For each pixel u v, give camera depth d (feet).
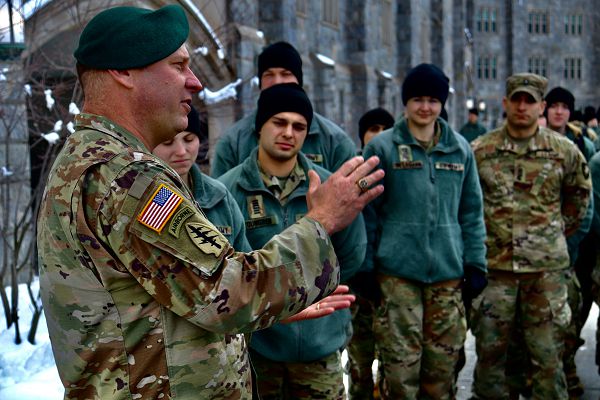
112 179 4.64
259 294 4.82
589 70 152.97
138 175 4.68
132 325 4.76
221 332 4.78
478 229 12.44
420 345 12.09
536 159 13.21
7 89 17.40
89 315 4.77
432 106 11.97
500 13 146.41
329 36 55.83
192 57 29.27
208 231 4.75
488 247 13.42
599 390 14.96
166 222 4.60
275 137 9.75
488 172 13.53
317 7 52.21
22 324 15.71
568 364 14.51
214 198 8.80
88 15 20.42
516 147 13.33
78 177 4.67
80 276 4.73
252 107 34.27
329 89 50.47
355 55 60.59
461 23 107.04
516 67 146.61
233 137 13.08
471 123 53.78
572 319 14.49
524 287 13.25
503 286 13.30
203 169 27.63
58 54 20.44
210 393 5.05
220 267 4.71
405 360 11.96
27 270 20.15
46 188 4.93
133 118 5.02
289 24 42.50
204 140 28.73
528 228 13.14
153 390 4.82
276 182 9.95
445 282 12.13
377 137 12.53
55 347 5.00
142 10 5.00
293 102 9.71
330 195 5.29
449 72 100.22
